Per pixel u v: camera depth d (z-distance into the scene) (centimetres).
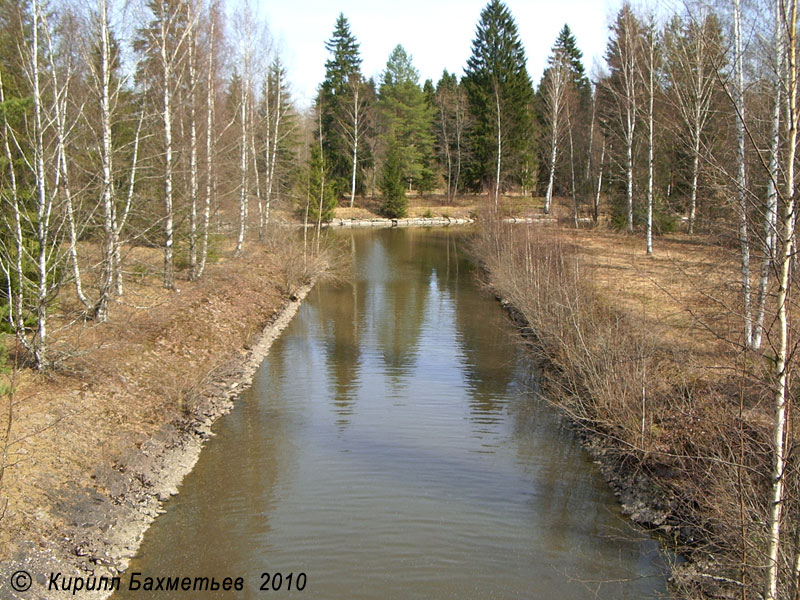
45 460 805
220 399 1209
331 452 1000
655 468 881
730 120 1236
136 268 1730
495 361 1475
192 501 845
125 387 1084
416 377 1364
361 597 664
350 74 5122
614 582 692
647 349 1075
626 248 2377
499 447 1027
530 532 789
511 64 4809
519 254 2091
